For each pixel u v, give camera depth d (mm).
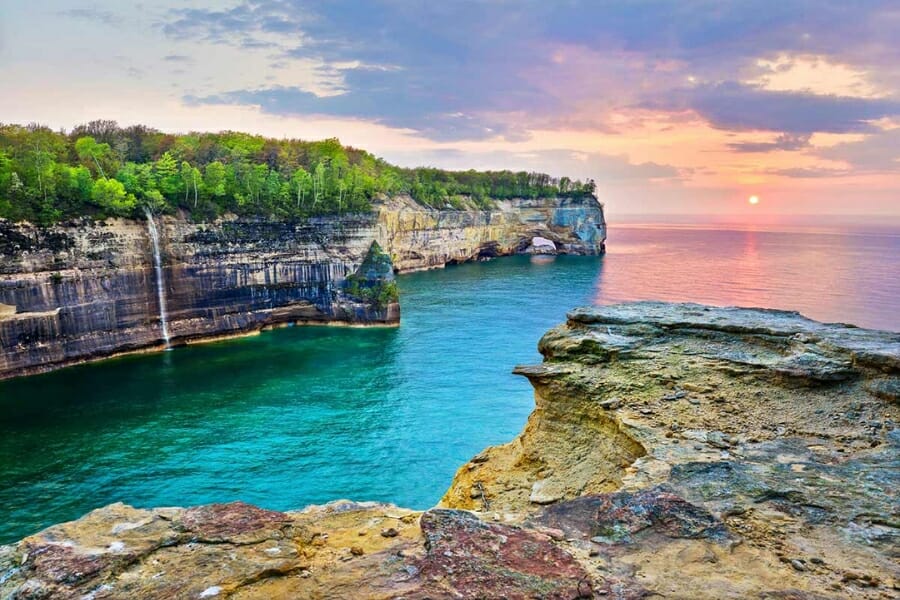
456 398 60125
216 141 133000
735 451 15914
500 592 8922
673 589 9305
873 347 20406
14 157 83625
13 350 68500
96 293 76188
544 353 26250
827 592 9367
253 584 9359
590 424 20953
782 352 22234
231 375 69750
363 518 12305
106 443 49531
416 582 9195
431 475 43594
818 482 13633
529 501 19203
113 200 78438
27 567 9594
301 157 142750
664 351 23234
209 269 88250
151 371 71625
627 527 11336
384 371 70188
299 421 54312
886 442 16031
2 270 67812
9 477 43469
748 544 10961
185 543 10500
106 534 10672
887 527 11555
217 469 44594
